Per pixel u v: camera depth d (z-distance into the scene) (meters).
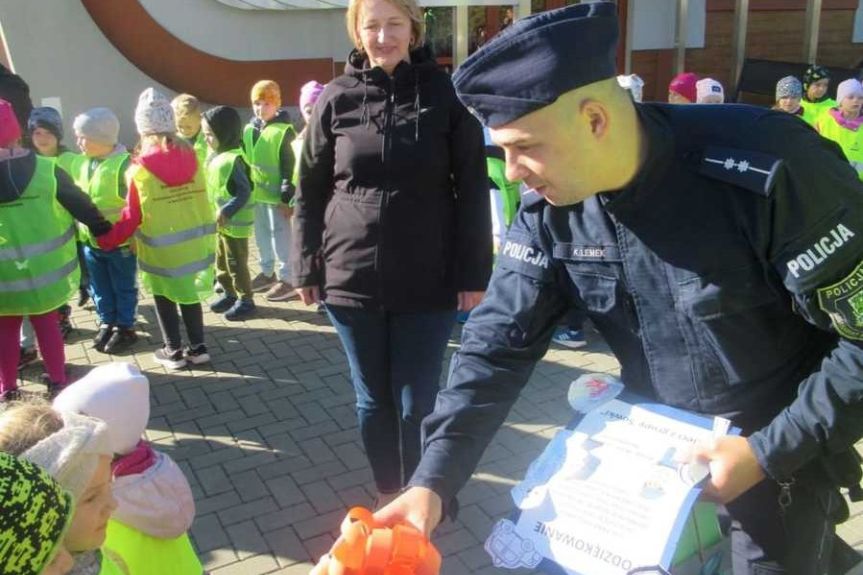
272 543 3.56
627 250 1.76
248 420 4.64
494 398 1.95
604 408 1.92
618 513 1.70
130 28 10.39
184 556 2.52
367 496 3.90
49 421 1.70
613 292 1.84
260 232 6.62
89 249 5.47
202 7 10.59
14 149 4.48
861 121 7.26
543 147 1.58
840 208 1.60
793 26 14.16
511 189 4.89
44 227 4.55
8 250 4.48
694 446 1.72
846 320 1.60
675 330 1.79
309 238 3.24
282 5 10.75
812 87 8.92
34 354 5.54
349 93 3.02
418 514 1.76
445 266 3.14
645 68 13.26
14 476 1.32
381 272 3.07
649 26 13.07
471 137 3.05
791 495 1.90
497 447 4.27
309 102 6.42
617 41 1.61
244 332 5.93
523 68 1.53
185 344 5.66
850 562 2.21
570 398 2.00
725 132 1.68
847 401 1.61
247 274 6.12
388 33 2.90
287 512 3.78
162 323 5.28
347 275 3.12
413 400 3.25
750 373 1.79
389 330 3.22
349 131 3.03
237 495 3.92
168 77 10.69
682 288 1.73
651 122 1.69
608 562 1.66
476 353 1.98
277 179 6.32
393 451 3.46
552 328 2.02
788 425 1.65
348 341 3.24
